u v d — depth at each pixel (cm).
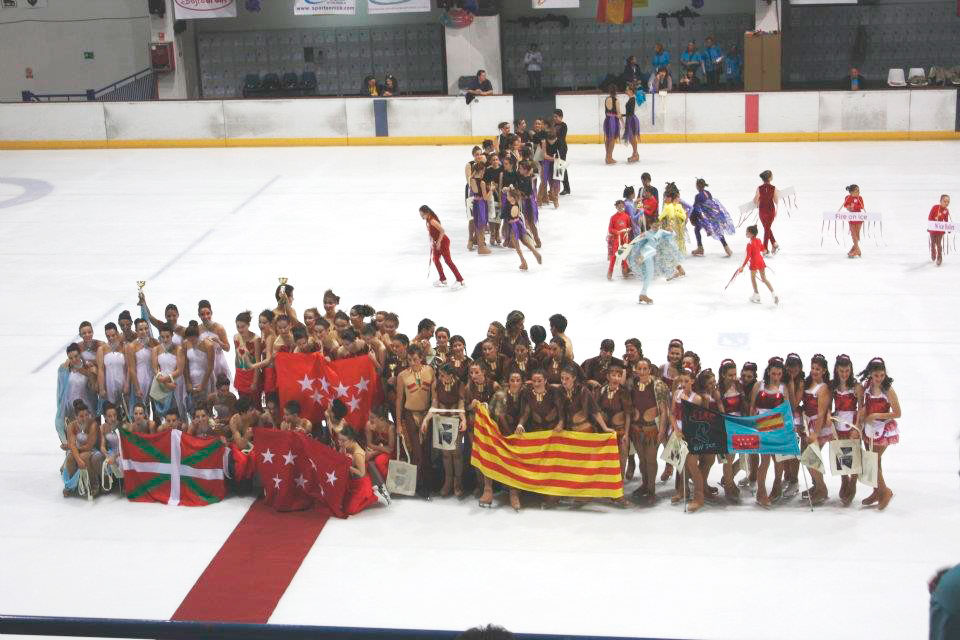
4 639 849
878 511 1064
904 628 867
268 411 1160
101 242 2117
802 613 892
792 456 1084
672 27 3509
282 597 947
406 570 986
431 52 3603
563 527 1058
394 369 1139
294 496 1112
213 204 2386
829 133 2806
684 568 970
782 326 1548
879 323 1550
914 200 2203
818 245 1947
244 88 3516
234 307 1722
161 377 1212
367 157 2827
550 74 3603
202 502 1134
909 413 1267
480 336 1545
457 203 2323
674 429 1074
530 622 892
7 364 1528
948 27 3459
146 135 3025
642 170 2567
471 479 1155
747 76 3152
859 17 3491
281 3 3575
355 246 2033
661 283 1762
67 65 3462
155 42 3319
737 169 2528
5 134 3050
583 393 1076
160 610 931
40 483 1191
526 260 1916
